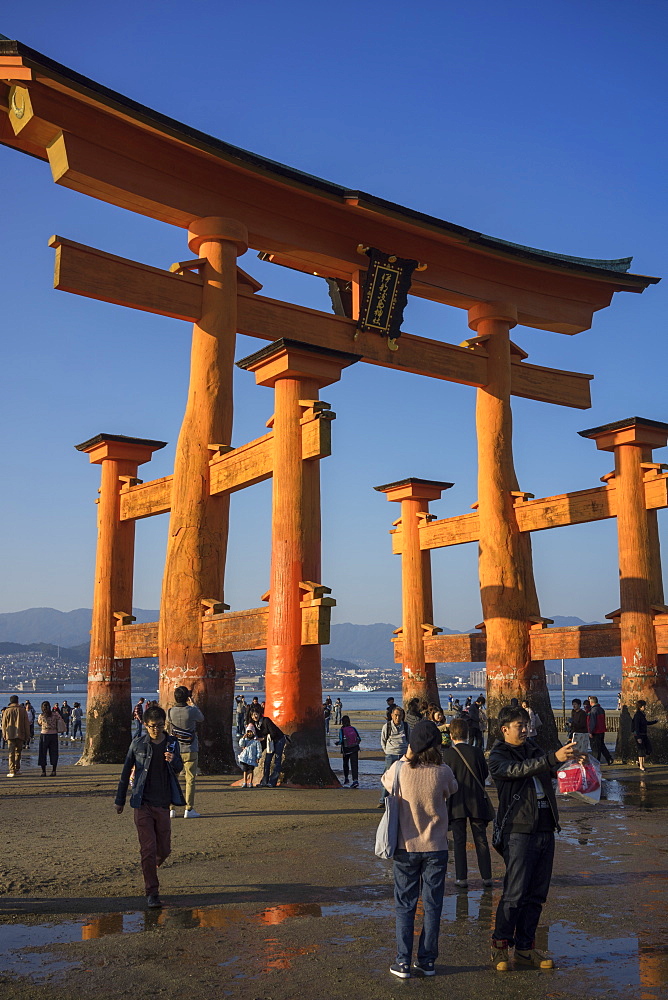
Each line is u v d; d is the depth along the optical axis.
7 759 27.66
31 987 6.09
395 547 30.62
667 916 7.90
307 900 8.55
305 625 19.11
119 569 25.78
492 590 25.91
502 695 25.25
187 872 9.83
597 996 5.91
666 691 23.86
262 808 14.86
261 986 6.14
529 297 28.09
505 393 26.86
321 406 19.56
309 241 23.92
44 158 21.88
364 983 6.22
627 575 24.17
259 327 22.66
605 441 24.92
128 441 26.23
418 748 6.82
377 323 24.48
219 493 21.36
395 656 30.05
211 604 20.91
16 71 18.72
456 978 6.34
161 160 21.44
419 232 24.98
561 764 6.79
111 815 14.05
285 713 18.98
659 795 17.28
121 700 25.12
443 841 6.71
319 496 20.19
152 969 6.48
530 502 26.17
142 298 20.84
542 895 6.84
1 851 10.96
